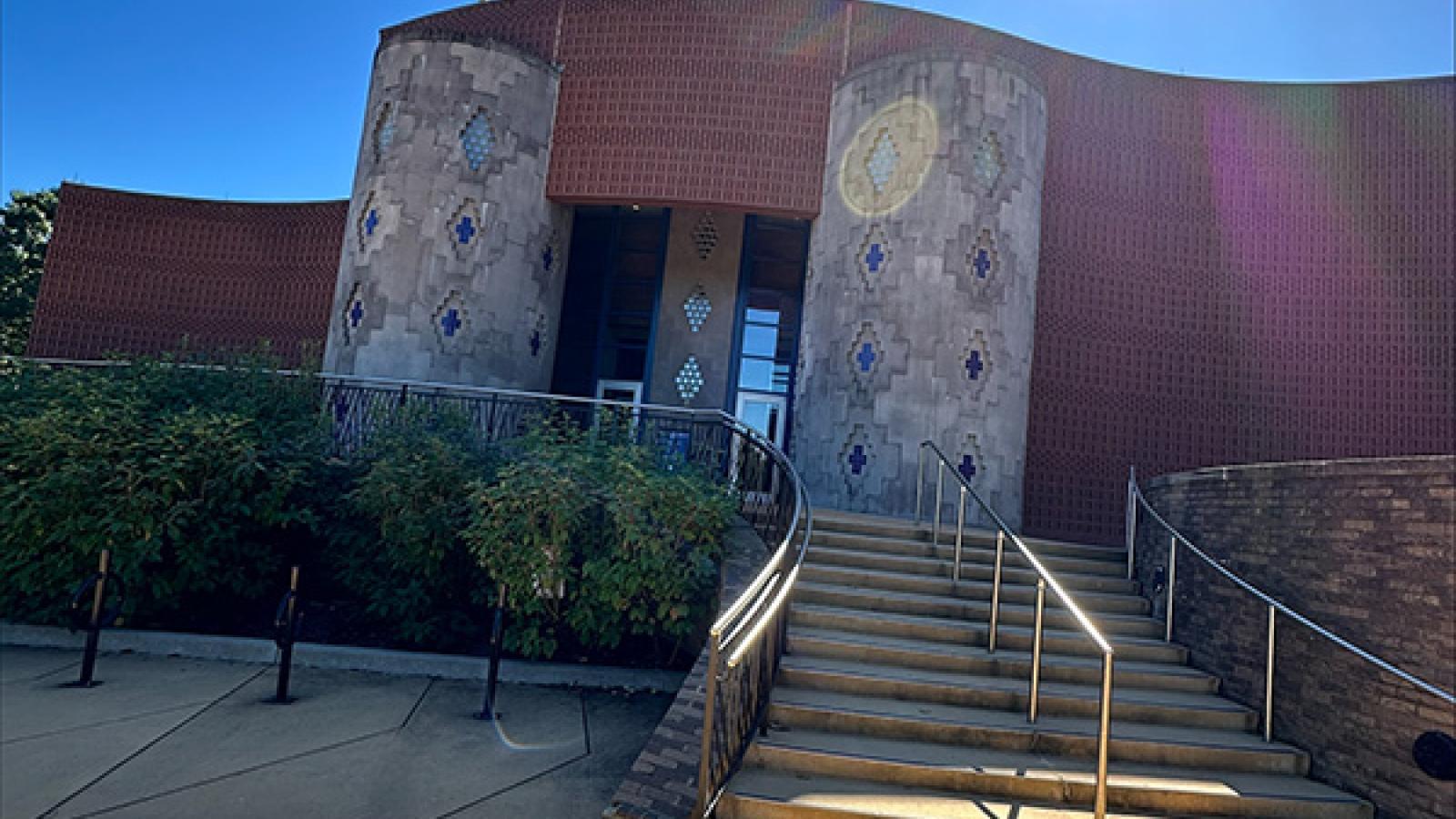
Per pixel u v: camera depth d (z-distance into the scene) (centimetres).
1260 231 1230
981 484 1059
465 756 496
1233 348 1210
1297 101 1254
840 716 499
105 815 388
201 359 1046
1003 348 1095
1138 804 446
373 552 766
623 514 660
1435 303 1143
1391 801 452
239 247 1496
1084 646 644
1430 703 439
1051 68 1279
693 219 1423
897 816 405
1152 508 759
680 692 516
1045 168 1245
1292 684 533
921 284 1083
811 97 1255
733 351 1355
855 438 1090
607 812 397
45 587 700
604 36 1308
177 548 704
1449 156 1167
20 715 521
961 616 680
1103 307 1220
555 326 1323
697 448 943
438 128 1212
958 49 1134
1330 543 528
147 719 527
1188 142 1271
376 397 1074
